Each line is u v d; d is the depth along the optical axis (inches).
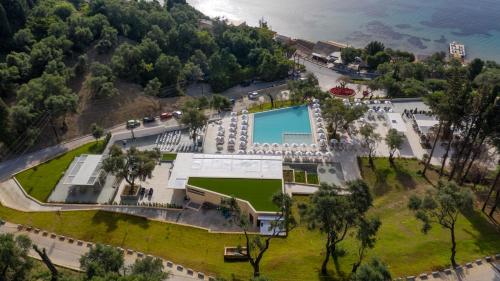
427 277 2888.8
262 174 4306.1
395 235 3371.1
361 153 4972.9
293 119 5684.1
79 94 5659.5
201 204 4156.0
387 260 3051.2
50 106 4901.6
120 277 2345.0
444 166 4677.7
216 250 3430.1
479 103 3769.7
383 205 4013.3
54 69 5536.4
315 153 4827.8
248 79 7258.9
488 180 4323.3
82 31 6245.1
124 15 7101.4
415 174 4547.2
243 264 3216.0
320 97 5935.0
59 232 3646.7
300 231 3641.7
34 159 4830.2
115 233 3644.2
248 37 7751.0
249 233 3661.4
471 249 3149.6
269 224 3671.3
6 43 6058.1
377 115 5802.2
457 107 3892.7
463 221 3540.8
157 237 3597.4
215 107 5856.3
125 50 6156.5
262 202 3875.5
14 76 5393.7
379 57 7815.0
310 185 4375.0
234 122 5462.6
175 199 4239.7
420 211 2861.7
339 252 3196.4
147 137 5334.6
